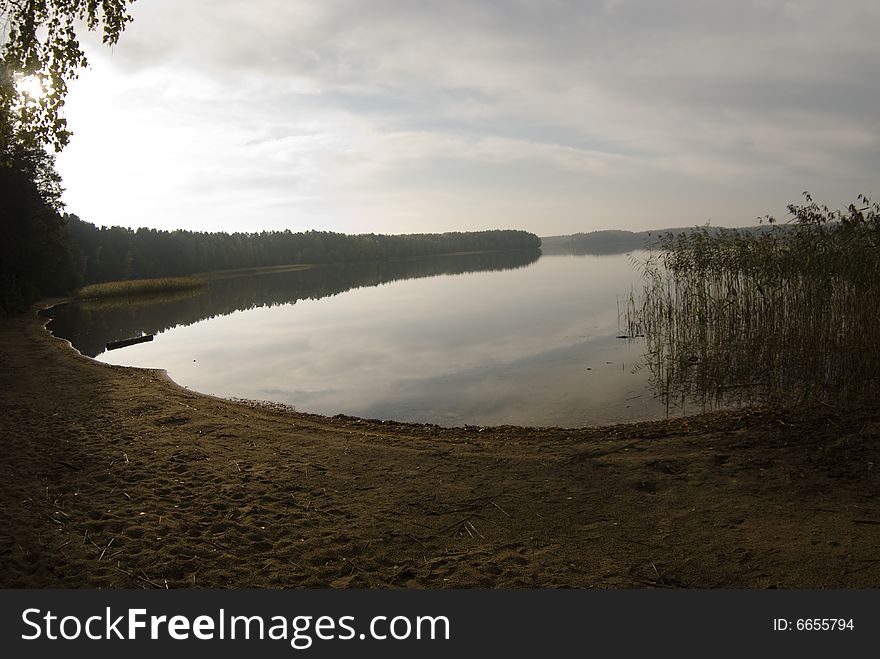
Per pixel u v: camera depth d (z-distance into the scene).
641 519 4.89
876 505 4.76
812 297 10.38
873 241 9.77
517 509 5.22
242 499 5.62
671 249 14.51
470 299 31.25
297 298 40.69
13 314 29.02
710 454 6.22
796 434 6.53
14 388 11.15
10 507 5.31
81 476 6.24
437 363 14.42
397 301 32.97
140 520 5.11
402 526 4.98
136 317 31.33
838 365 9.61
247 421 8.81
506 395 10.77
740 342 12.23
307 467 6.55
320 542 4.71
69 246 43.97
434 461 6.64
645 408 9.45
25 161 29.64
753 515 4.79
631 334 16.39
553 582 4.00
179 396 10.67
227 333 22.88
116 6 6.96
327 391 11.99
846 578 3.81
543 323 20.02
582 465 6.23
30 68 6.73
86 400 10.15
